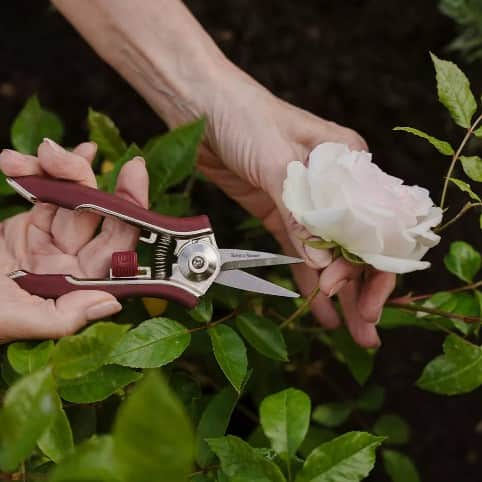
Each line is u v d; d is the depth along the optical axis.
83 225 0.71
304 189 0.67
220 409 0.69
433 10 1.12
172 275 0.70
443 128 1.06
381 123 1.08
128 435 0.45
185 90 0.80
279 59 1.11
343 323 0.83
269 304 0.83
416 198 0.66
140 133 1.11
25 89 1.16
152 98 0.83
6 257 0.72
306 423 0.64
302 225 0.69
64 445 0.61
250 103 0.78
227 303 0.76
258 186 0.78
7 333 0.65
